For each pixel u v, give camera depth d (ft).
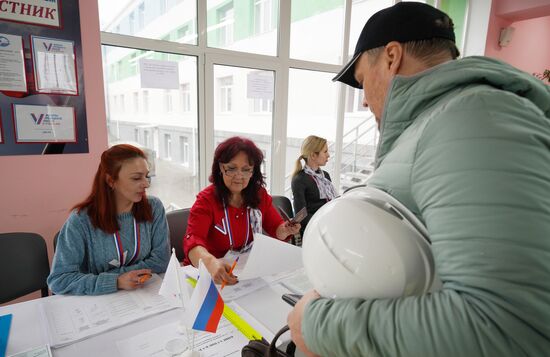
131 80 7.25
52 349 2.75
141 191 4.40
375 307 1.32
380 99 1.96
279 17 9.28
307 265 1.72
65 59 6.13
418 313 1.18
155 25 7.32
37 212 6.27
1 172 5.86
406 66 1.77
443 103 1.44
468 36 13.75
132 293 3.77
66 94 6.23
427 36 1.72
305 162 8.80
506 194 1.09
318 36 10.23
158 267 4.58
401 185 1.53
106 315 3.28
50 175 6.30
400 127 1.74
